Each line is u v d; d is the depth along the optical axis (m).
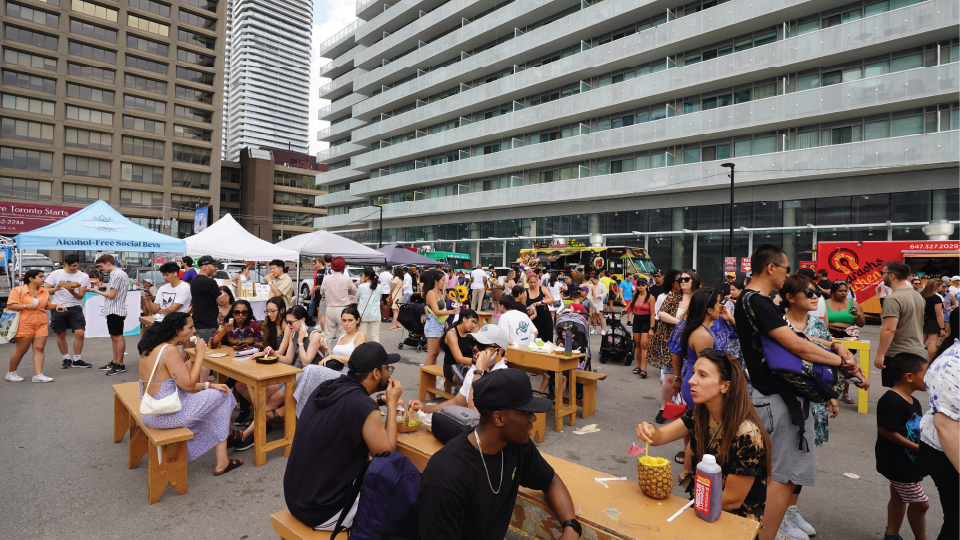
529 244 34.53
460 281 20.02
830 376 2.87
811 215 23.12
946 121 19.67
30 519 3.49
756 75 24.06
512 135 35.44
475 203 36.94
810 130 23.05
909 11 19.72
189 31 62.91
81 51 55.19
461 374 5.94
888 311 5.62
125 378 7.60
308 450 2.57
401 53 46.62
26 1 51.38
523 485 2.26
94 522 3.48
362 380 2.79
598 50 29.53
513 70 36.03
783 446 2.89
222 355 5.52
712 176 25.09
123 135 58.09
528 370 6.99
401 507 2.17
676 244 27.44
